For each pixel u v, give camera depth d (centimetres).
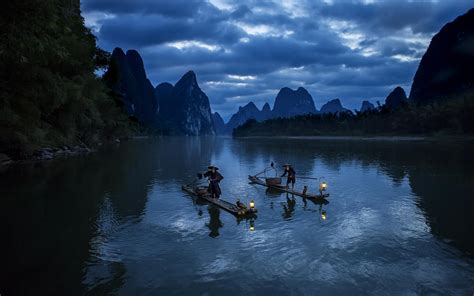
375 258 709
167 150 5050
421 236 860
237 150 5041
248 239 843
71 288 571
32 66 1798
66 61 2761
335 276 620
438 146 5228
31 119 2289
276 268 657
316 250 758
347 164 2689
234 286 579
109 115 6756
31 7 995
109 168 2397
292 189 1558
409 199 1330
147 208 1198
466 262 687
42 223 988
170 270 649
